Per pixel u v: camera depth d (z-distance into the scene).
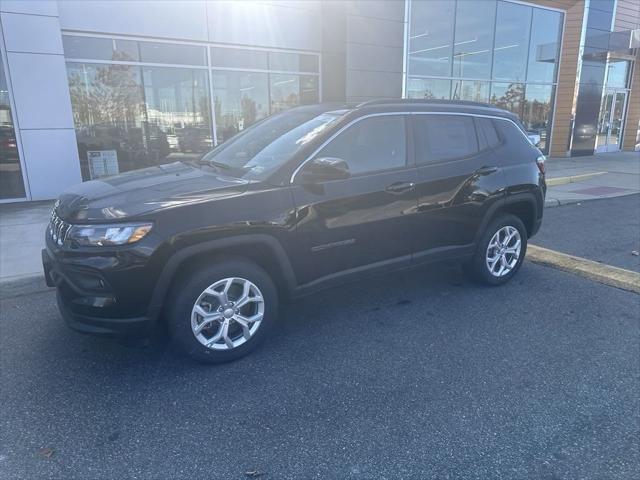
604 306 4.37
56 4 8.38
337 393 3.01
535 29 15.84
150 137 10.30
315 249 3.52
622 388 3.07
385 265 3.96
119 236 2.85
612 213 8.59
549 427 2.69
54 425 2.70
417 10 12.97
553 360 3.42
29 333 3.82
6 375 3.21
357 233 3.70
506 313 4.21
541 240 6.74
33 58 8.40
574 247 6.38
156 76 10.08
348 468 2.38
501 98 15.77
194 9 10.10
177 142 10.62
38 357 3.44
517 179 4.71
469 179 4.33
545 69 16.56
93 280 2.90
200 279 3.11
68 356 3.46
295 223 3.37
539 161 5.04
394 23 12.04
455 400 2.94
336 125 3.65
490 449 2.51
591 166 14.85
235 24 10.63
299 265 3.48
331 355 3.48
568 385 3.10
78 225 2.95
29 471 2.36
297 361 3.39
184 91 10.46
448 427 2.69
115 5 9.29
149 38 9.80
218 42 10.54
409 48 13.09
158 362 3.38
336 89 12.13
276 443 2.56
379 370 3.28
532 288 4.81
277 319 4.08
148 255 2.88
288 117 4.25
